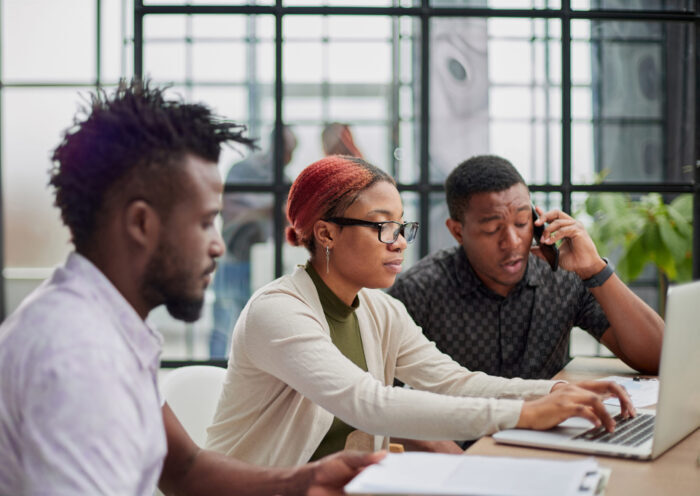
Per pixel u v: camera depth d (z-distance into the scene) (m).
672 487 1.00
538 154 3.21
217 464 1.12
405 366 1.66
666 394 1.12
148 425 0.84
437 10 2.49
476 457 0.98
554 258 1.94
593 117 3.04
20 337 0.75
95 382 0.74
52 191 0.87
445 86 3.31
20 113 5.80
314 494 1.00
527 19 2.50
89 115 0.86
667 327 1.10
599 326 2.04
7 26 5.73
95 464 0.72
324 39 3.62
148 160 0.83
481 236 1.93
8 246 6.08
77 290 0.81
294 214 1.52
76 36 5.75
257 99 3.31
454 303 2.05
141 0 2.45
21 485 0.74
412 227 1.52
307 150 3.69
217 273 3.37
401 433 1.24
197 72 3.21
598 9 2.49
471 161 1.98
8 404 0.74
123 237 0.84
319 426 1.44
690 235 3.30
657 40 2.92
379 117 3.65
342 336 1.54
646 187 2.55
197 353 3.37
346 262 1.48
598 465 1.04
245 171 2.49
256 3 2.45
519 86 3.30
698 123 2.59
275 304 1.40
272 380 1.43
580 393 1.24
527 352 2.06
